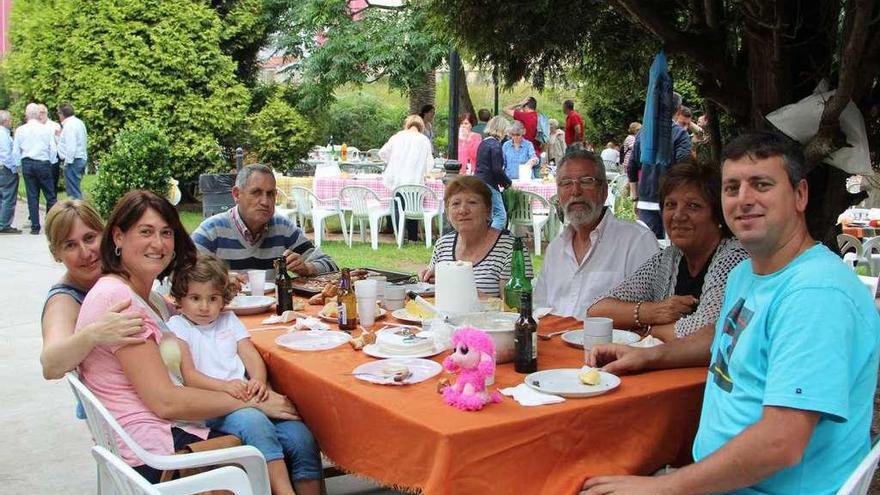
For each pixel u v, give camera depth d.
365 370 2.53
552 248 3.80
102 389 2.53
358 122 20.38
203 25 14.43
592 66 5.00
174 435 2.60
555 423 2.13
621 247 3.60
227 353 2.90
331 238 11.34
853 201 3.99
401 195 10.05
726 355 2.16
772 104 3.81
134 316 2.48
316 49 15.70
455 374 2.47
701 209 2.98
